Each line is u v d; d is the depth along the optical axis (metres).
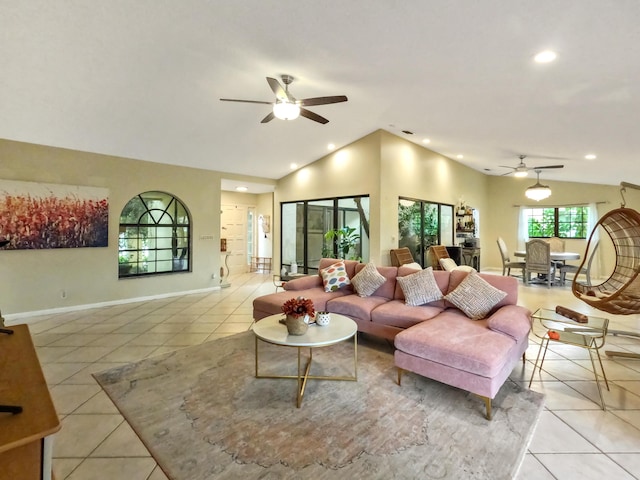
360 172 6.30
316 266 7.31
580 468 1.75
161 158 5.79
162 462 1.80
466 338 2.54
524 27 2.18
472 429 2.09
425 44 2.63
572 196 8.80
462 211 8.52
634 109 3.23
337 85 3.78
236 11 2.45
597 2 1.83
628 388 2.60
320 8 2.36
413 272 3.85
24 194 4.53
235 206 9.40
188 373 2.88
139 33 2.73
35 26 2.56
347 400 2.44
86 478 1.69
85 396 2.49
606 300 3.07
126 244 5.75
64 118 4.08
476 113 4.12
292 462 1.79
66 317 4.65
